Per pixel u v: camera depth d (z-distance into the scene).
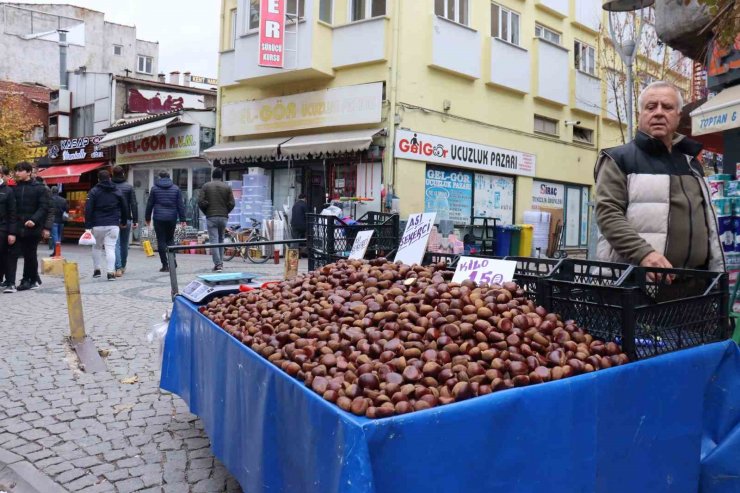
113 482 3.16
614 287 2.28
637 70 18.09
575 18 20.38
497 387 1.95
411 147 15.01
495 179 17.83
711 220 3.21
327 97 15.71
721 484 2.39
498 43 17.20
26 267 9.45
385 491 1.66
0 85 32.72
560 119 20.02
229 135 18.20
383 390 1.96
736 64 7.00
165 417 4.09
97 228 10.48
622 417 2.13
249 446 2.47
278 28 15.31
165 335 4.06
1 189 9.09
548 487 1.92
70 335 6.23
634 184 3.18
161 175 11.55
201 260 14.84
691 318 2.45
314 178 16.62
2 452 3.53
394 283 2.96
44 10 39.06
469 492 1.78
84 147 23.34
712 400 2.48
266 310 3.02
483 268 2.93
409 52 15.02
